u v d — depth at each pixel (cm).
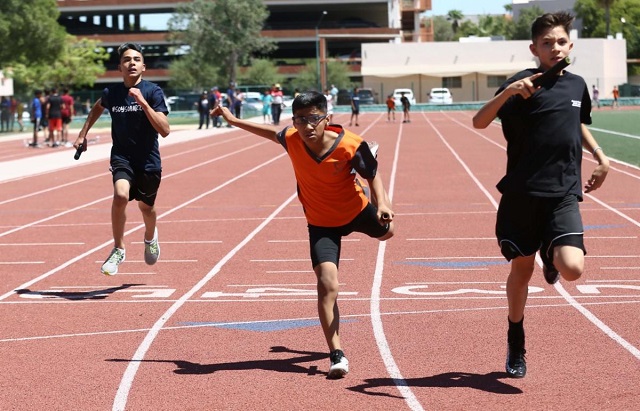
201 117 4944
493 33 12888
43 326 783
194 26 8962
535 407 538
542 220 576
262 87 8838
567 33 572
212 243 1234
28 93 6319
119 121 936
